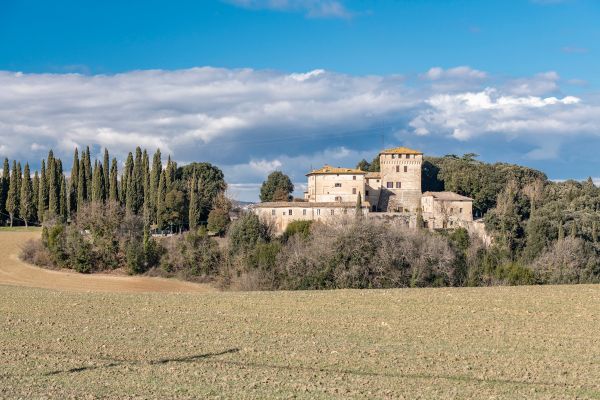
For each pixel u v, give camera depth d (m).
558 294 79.44
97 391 38.97
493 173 190.75
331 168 177.38
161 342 52.69
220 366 45.25
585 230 140.75
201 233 135.75
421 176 184.25
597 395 39.41
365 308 69.25
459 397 38.56
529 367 45.50
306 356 48.16
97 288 116.31
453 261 108.31
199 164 187.75
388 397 38.41
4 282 118.06
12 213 173.25
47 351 49.53
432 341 53.47
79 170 169.38
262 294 81.50
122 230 141.38
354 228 108.94
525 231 141.38
